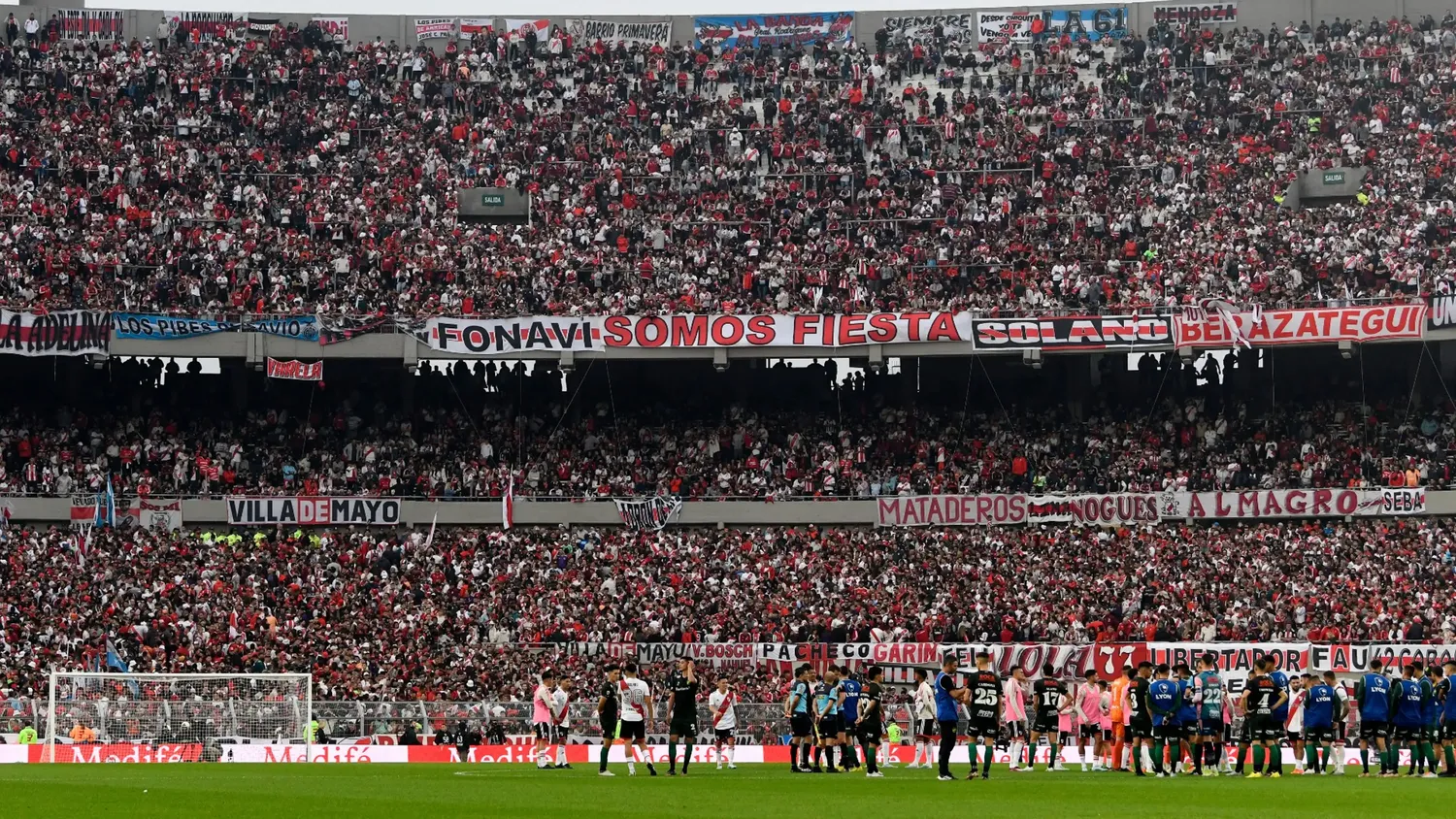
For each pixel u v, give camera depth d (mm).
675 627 56219
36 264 66000
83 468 64250
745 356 64062
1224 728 35906
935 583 57938
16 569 58156
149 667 52469
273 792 26422
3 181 69188
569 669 53031
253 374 68875
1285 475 62344
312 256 67562
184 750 45750
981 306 64438
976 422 67500
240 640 54469
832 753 33812
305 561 60031
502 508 64500
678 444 67375
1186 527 61250
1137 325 62188
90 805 22828
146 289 66188
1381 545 57719
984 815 21125
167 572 58344
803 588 58281
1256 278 64188
